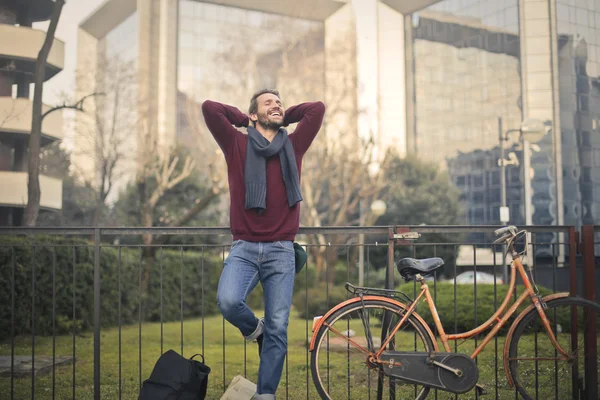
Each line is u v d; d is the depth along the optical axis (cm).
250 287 314
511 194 2452
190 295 1248
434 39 3172
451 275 1962
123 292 1036
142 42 3328
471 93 2927
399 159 2423
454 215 2436
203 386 322
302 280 1650
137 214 1717
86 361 577
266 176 312
